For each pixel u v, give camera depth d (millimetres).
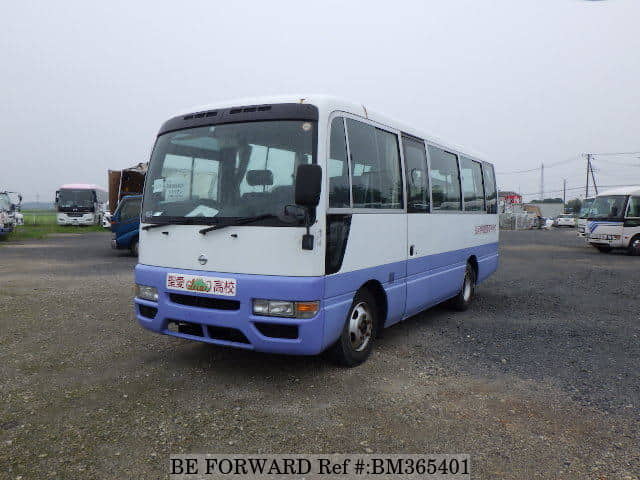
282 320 4156
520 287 10852
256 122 4555
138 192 18188
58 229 34125
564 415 4051
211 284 4383
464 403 4258
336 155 4543
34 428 3703
